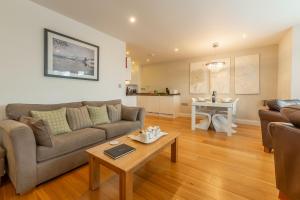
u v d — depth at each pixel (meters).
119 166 1.28
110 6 2.39
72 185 1.62
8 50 2.09
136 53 5.08
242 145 2.79
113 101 3.33
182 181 1.70
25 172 1.45
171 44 4.16
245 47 4.43
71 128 2.28
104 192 1.52
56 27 2.58
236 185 1.62
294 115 1.06
